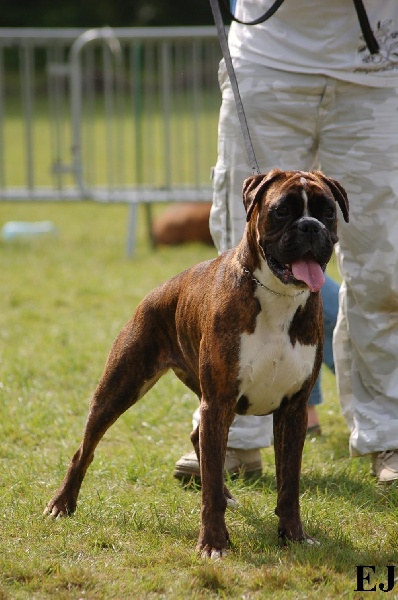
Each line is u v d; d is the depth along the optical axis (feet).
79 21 206.18
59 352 42.52
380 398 28.35
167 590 20.75
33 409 35.17
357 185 27.02
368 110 26.63
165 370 25.88
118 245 68.49
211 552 22.45
